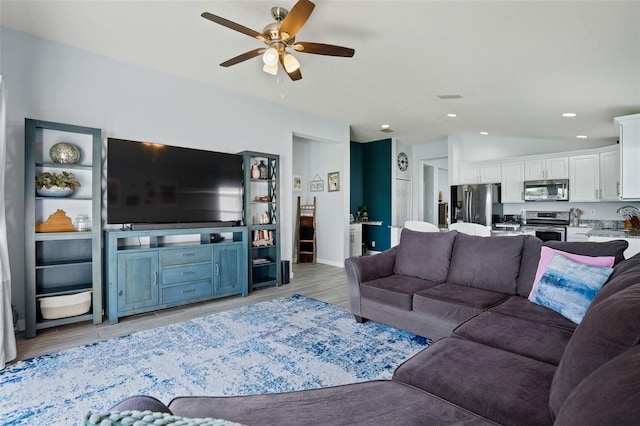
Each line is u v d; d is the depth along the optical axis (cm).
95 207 315
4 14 270
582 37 249
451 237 321
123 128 360
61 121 322
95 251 315
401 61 323
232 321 325
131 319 331
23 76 303
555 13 222
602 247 232
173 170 380
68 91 327
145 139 375
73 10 262
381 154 780
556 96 377
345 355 251
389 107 491
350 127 639
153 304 342
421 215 833
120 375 222
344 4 233
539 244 267
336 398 124
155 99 382
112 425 52
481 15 235
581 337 95
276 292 443
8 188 296
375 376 221
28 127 281
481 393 124
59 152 310
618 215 547
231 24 224
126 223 345
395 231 565
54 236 295
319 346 267
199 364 237
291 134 521
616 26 231
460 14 236
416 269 329
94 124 342
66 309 301
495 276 276
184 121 405
